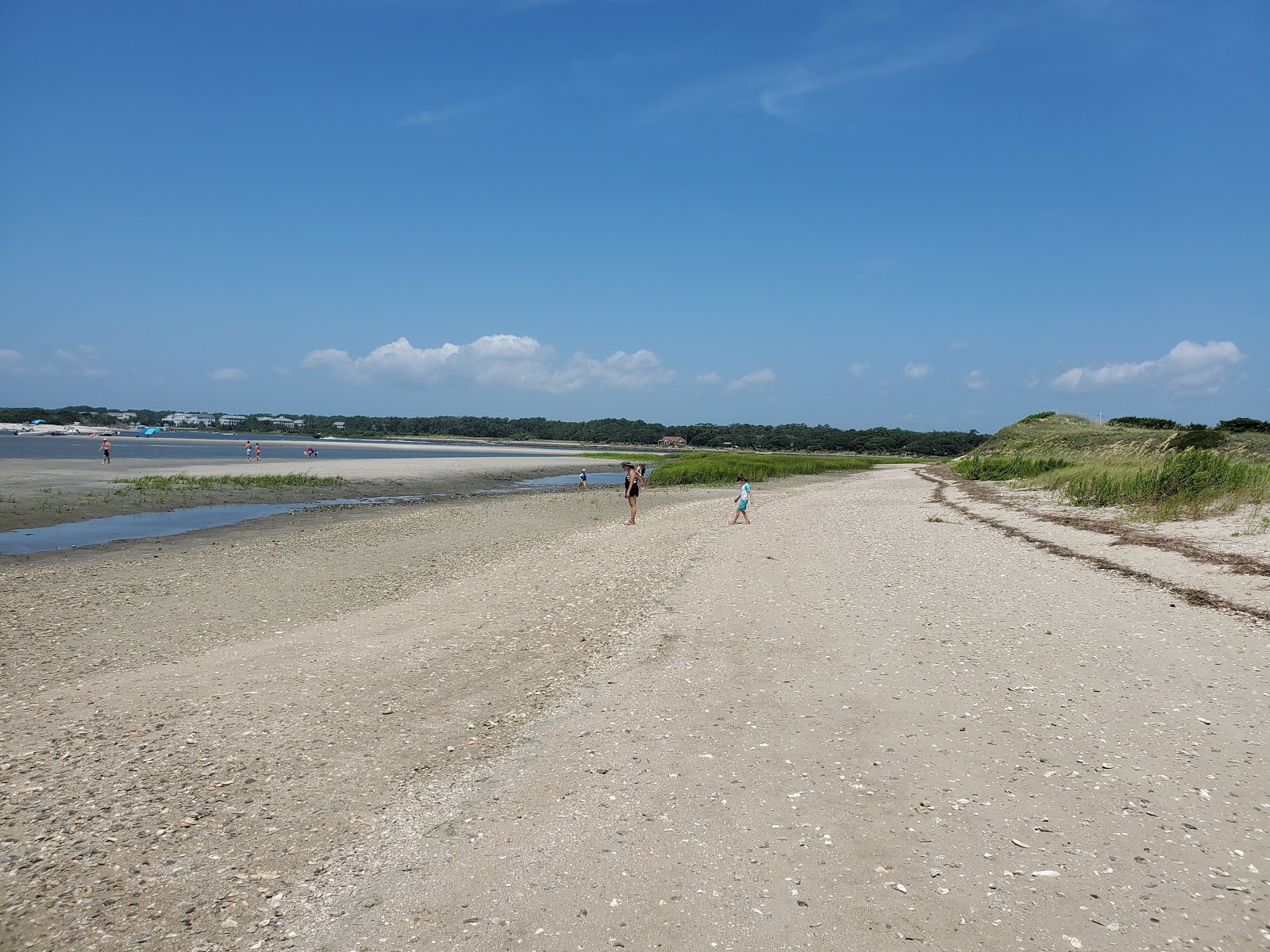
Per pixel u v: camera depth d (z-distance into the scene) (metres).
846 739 7.00
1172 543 16.67
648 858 5.09
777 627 11.13
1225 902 4.41
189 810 5.99
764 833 5.38
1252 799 5.62
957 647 9.81
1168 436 41.09
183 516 29.47
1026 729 7.09
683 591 13.86
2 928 4.52
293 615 12.91
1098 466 32.19
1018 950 4.05
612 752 6.90
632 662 9.67
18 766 6.82
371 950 4.23
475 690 8.85
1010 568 15.42
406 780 6.52
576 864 5.05
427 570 17.22
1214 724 7.07
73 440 128.25
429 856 5.24
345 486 46.25
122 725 7.80
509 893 4.74
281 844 5.46
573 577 15.61
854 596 13.05
